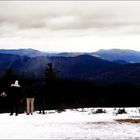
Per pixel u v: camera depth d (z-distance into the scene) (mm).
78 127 13297
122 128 12891
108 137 10367
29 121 16344
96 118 17812
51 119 17484
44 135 10852
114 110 24859
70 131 11930
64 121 16141
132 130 12242
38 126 13828
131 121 15758
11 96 20594
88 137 10344
